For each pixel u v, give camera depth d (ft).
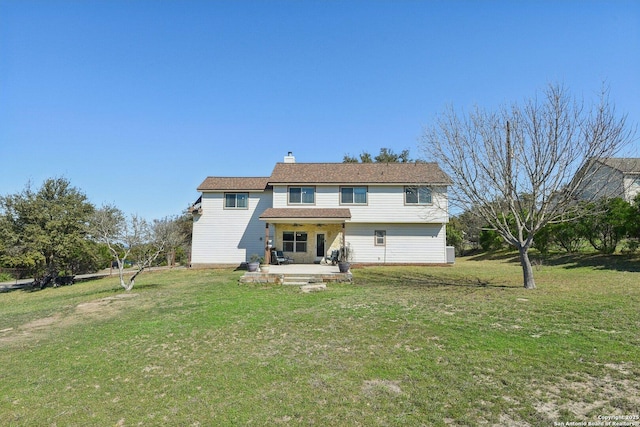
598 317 28.81
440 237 79.92
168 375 21.34
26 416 17.37
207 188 85.40
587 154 42.37
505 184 46.11
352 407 16.34
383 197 80.02
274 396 17.83
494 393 16.98
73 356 25.70
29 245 82.89
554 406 15.65
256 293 46.96
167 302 43.34
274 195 80.84
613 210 63.57
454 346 23.47
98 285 73.10
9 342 30.91
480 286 47.57
